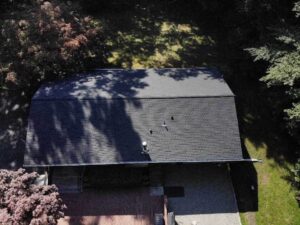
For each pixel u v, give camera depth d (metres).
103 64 31.73
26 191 22.31
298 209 26.61
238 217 26.03
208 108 26.75
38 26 28.64
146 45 33.44
